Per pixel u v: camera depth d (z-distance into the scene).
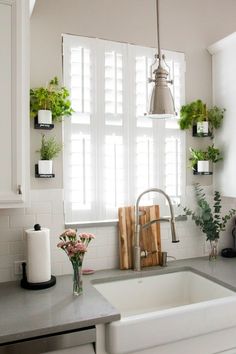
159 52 1.72
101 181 2.09
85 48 2.04
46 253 1.73
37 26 1.94
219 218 2.34
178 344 1.50
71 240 1.65
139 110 2.19
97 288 1.88
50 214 1.94
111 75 2.11
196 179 2.35
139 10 2.19
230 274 1.92
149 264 2.12
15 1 1.57
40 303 1.50
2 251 1.84
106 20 2.10
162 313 1.43
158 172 2.24
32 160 1.90
